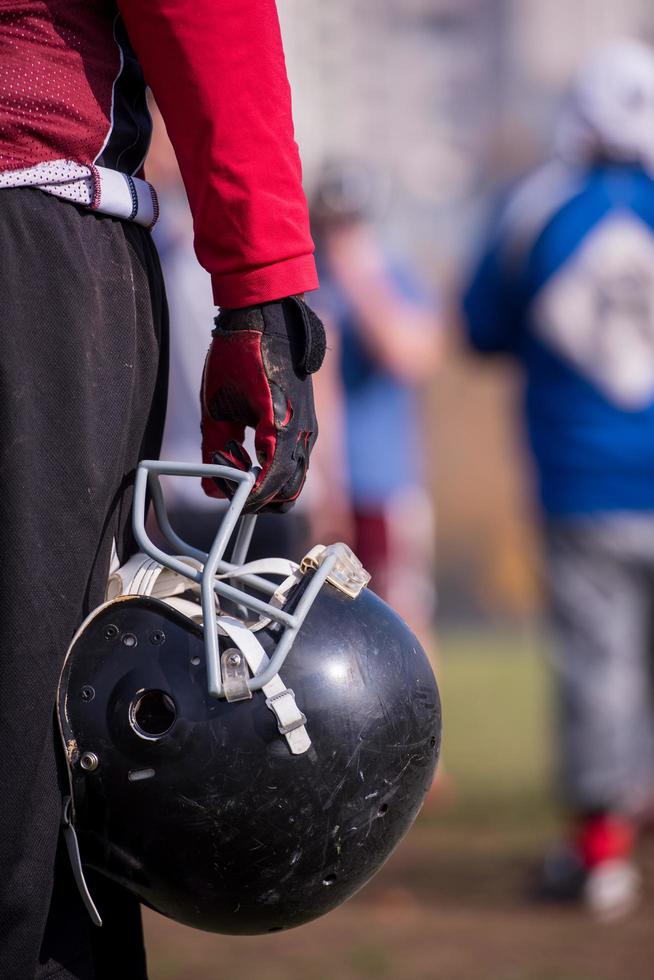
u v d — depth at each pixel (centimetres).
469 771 2077
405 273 2145
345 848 633
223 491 665
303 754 612
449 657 3812
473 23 13475
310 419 654
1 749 600
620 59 1602
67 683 625
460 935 1369
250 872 621
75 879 627
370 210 2103
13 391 601
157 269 684
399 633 659
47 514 612
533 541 1625
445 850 1678
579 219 1579
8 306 603
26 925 607
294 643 626
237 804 610
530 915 1453
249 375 636
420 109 12662
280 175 629
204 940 1357
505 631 5666
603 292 1560
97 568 653
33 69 622
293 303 636
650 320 1555
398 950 1314
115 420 638
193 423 1519
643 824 1739
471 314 1656
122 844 624
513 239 1612
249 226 623
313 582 632
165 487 1498
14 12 621
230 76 618
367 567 2159
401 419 2158
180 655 618
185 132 627
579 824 1505
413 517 2188
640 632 1583
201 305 1514
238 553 689
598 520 1557
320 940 1359
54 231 618
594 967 1274
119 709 617
